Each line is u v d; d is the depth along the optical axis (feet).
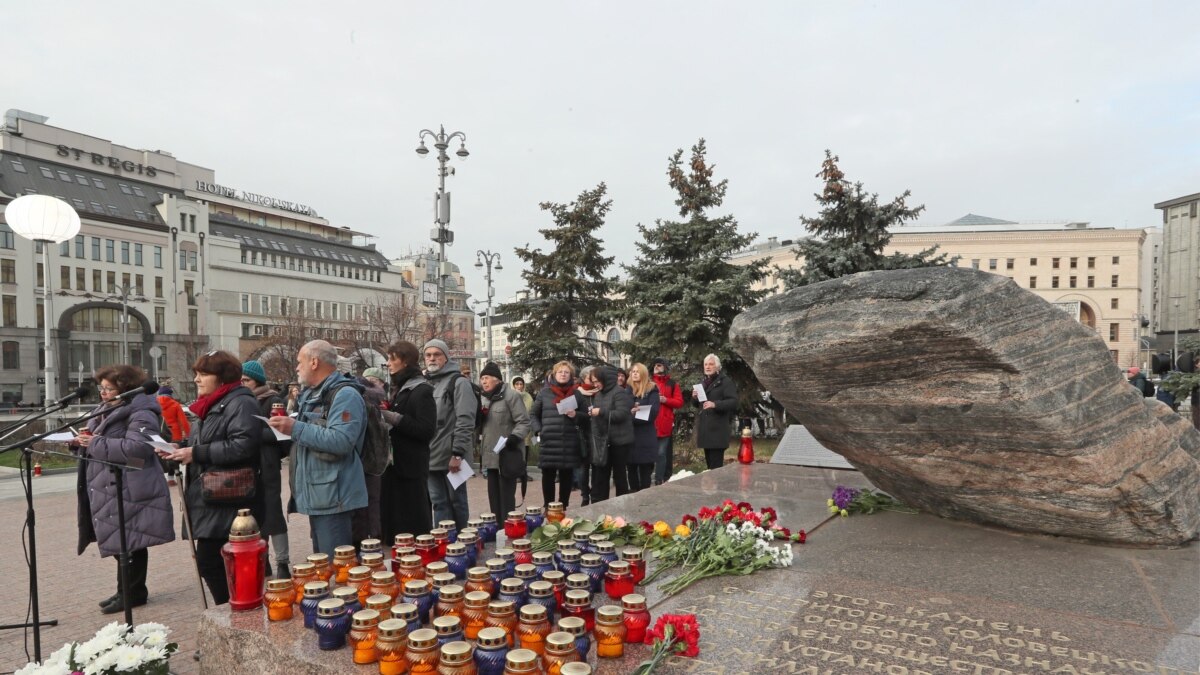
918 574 10.39
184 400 122.42
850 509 14.65
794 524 13.70
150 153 195.72
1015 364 10.34
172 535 15.56
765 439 52.95
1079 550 11.64
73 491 36.19
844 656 7.51
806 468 21.50
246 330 197.36
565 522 11.91
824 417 12.73
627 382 30.45
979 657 7.46
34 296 155.22
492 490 23.06
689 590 9.80
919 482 12.87
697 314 45.91
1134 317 192.65
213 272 190.90
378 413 14.55
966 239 196.13
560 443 23.56
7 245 151.74
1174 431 14.01
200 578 12.87
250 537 9.30
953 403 11.00
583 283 55.83
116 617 15.72
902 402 11.50
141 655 8.91
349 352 80.84
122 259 172.24
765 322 12.36
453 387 19.26
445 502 19.34
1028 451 11.12
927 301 10.45
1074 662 7.31
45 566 20.74
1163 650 7.59
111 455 14.90
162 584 18.44
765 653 7.61
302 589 9.03
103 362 168.45
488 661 6.75
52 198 20.22
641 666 7.00
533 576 8.57
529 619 7.22
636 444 24.32
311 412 13.12
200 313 187.32
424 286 52.29
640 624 7.64
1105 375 11.54
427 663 6.85
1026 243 195.83
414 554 9.68
